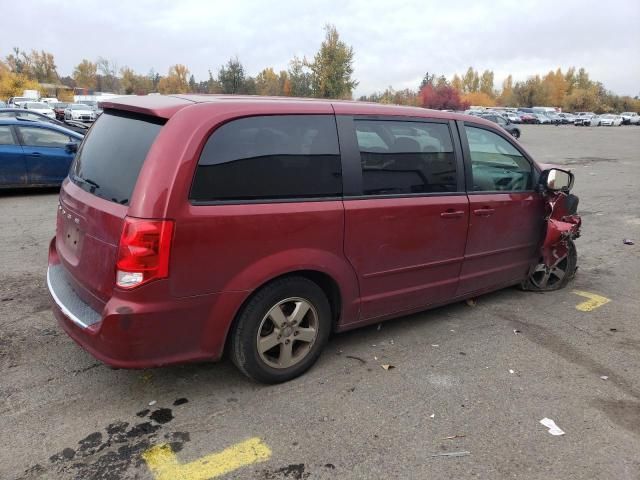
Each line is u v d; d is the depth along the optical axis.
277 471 2.59
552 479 2.59
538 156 21.20
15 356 3.60
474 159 4.21
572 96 105.62
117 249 2.73
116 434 2.83
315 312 3.41
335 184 3.34
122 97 3.52
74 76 97.56
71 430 2.85
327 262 3.33
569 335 4.27
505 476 2.60
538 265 5.11
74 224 3.20
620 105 113.56
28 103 37.53
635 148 25.66
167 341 2.86
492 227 4.37
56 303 3.21
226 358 3.66
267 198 3.06
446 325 4.39
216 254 2.88
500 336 4.21
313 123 3.28
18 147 9.29
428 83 74.38
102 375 3.40
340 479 2.55
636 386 3.50
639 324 4.54
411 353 3.87
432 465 2.66
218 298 2.94
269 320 3.22
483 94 100.25
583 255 6.76
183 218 2.75
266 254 3.05
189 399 3.18
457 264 4.19
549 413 3.15
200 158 2.81
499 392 3.37
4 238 6.59
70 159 9.80
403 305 3.94
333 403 3.18
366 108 3.58
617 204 10.49
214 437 2.83
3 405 3.04
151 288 2.73
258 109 3.07
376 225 3.53
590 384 3.51
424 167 3.85
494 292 5.23
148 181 2.71
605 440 2.91
